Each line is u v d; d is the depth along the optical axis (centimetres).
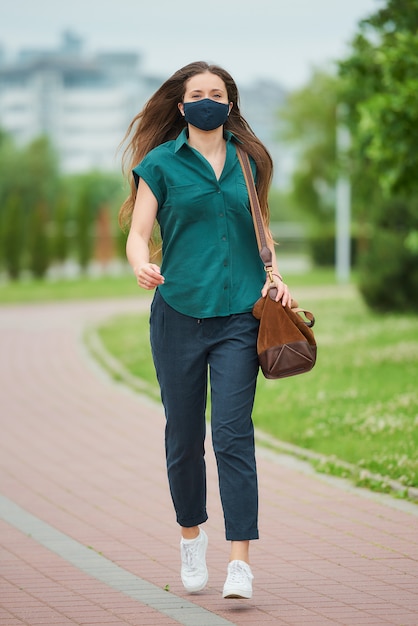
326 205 9181
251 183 1003
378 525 1312
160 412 2309
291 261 11244
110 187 15725
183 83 1011
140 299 6350
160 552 1209
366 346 3167
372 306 4419
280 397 2266
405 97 2436
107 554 1202
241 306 994
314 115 8781
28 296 6312
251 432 991
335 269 9081
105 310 5444
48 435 2034
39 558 1187
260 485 1547
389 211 4284
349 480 1557
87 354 3422
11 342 3822
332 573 1107
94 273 9394
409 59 2459
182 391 1002
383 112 2495
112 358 3247
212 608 987
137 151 1044
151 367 2966
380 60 2478
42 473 1684
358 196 4416
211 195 986
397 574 1099
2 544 1251
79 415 2272
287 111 8981
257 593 1036
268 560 1164
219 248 989
